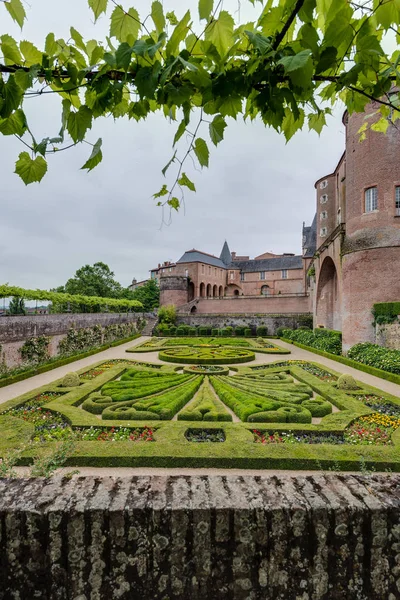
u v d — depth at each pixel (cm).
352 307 2239
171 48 156
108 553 213
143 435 862
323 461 722
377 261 2127
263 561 214
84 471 714
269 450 764
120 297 5922
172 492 233
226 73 164
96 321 3161
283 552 214
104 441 809
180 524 214
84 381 1439
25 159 167
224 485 243
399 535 214
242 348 2745
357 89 190
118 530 214
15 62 163
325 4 156
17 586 212
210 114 184
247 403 1081
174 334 4309
